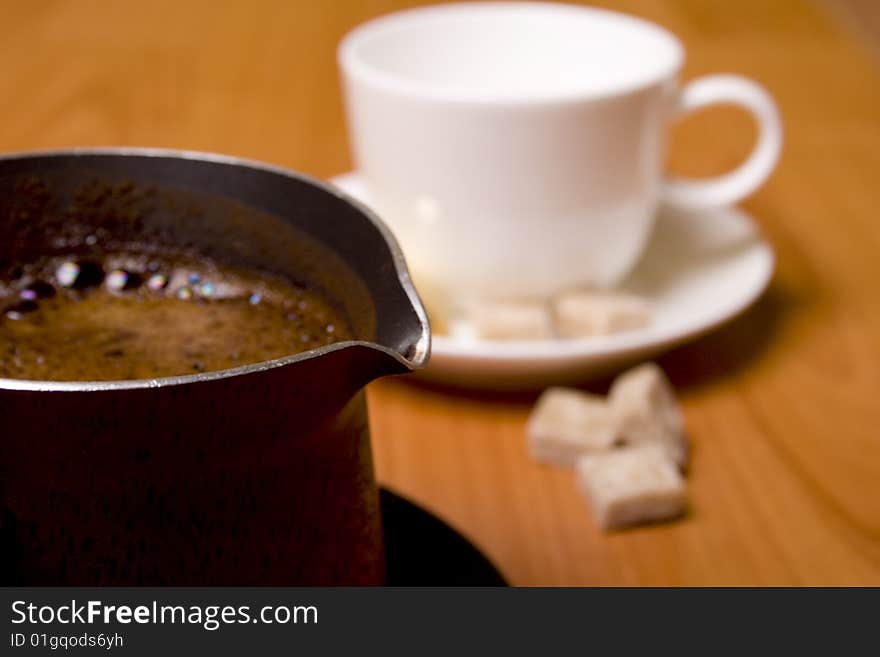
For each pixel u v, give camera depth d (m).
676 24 0.80
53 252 0.42
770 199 0.62
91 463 0.34
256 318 0.41
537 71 0.59
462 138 0.52
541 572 0.47
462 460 0.50
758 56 0.74
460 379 0.52
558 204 0.53
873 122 0.68
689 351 0.54
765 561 0.47
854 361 0.54
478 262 0.54
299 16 0.82
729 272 0.56
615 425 0.50
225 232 0.42
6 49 0.74
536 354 0.50
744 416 0.52
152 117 0.67
